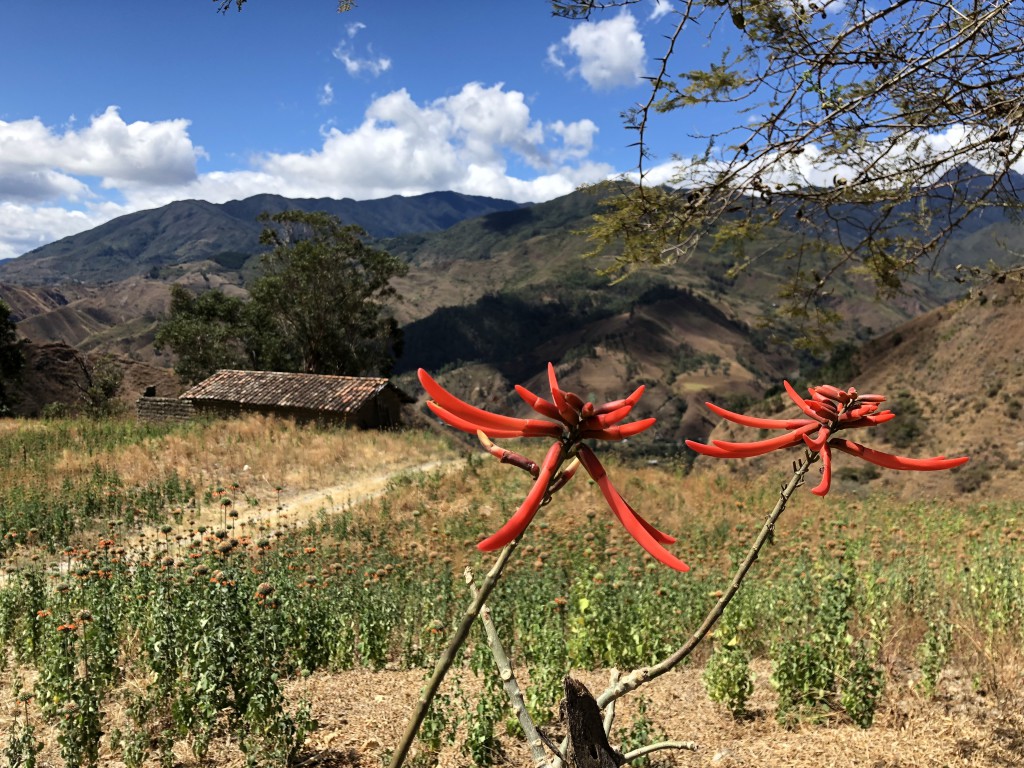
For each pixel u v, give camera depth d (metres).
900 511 15.73
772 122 3.32
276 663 6.66
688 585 8.58
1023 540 11.03
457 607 8.55
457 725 5.55
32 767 4.75
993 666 5.80
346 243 52.22
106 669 6.12
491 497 17.64
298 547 13.35
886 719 5.26
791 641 5.84
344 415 31.44
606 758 1.64
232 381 34.59
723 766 4.66
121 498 15.90
